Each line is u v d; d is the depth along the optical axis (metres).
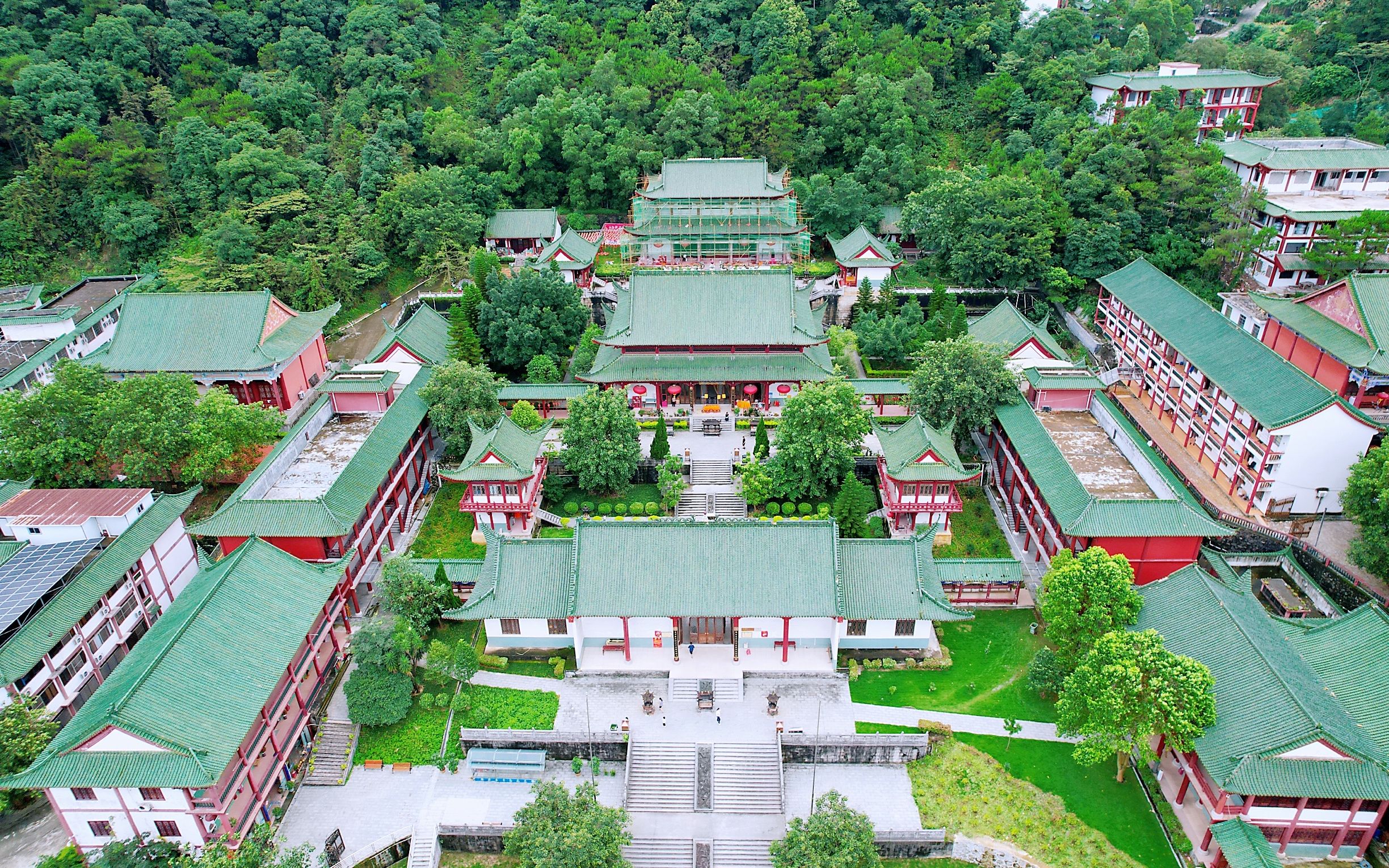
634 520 66.69
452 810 57.91
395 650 63.09
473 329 101.56
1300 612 69.19
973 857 54.62
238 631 57.00
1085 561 59.75
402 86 138.62
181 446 79.06
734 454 88.50
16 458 76.75
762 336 94.56
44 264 124.00
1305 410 71.88
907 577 65.75
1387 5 137.00
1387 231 94.31
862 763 60.69
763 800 57.62
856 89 131.75
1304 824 50.41
